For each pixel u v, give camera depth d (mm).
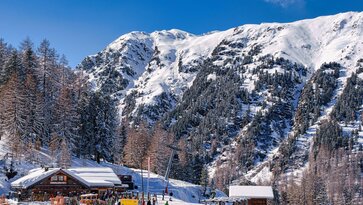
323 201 163500
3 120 84688
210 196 123875
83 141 107438
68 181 71938
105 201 60906
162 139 146250
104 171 82500
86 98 110375
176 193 108375
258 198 76125
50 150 92562
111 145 112062
